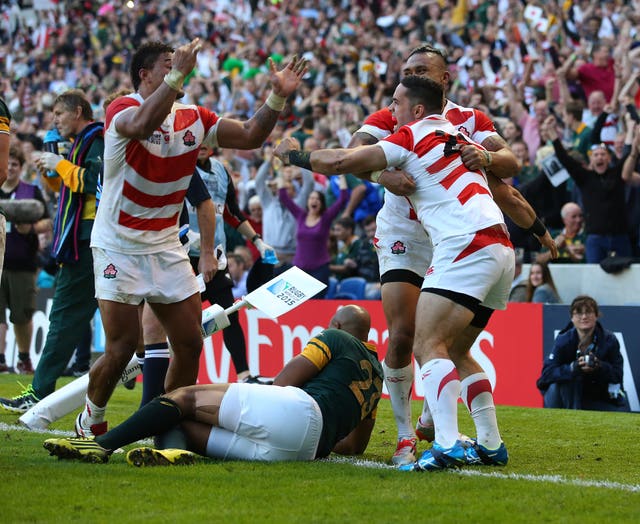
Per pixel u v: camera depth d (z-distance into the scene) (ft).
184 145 56.49
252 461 54.95
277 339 115.34
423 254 60.29
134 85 56.85
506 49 171.94
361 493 46.96
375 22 207.82
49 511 42.73
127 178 55.52
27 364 122.52
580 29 169.17
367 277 130.11
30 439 65.67
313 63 191.31
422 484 49.44
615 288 106.52
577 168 114.93
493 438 57.98
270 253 91.86
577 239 117.08
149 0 270.05
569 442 70.23
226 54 228.22
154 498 45.34
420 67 61.21
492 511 43.42
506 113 145.89
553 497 47.01
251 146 58.39
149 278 57.00
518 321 101.04
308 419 54.90
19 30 298.97
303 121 164.14
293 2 230.07
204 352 120.06
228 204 91.04
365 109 166.81
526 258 118.73
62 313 81.51
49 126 222.28
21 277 119.24
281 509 43.34
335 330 58.54
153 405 54.54
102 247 56.65
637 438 72.43
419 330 53.78
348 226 134.82
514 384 101.04
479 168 55.52
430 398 53.67
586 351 93.97
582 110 136.05
